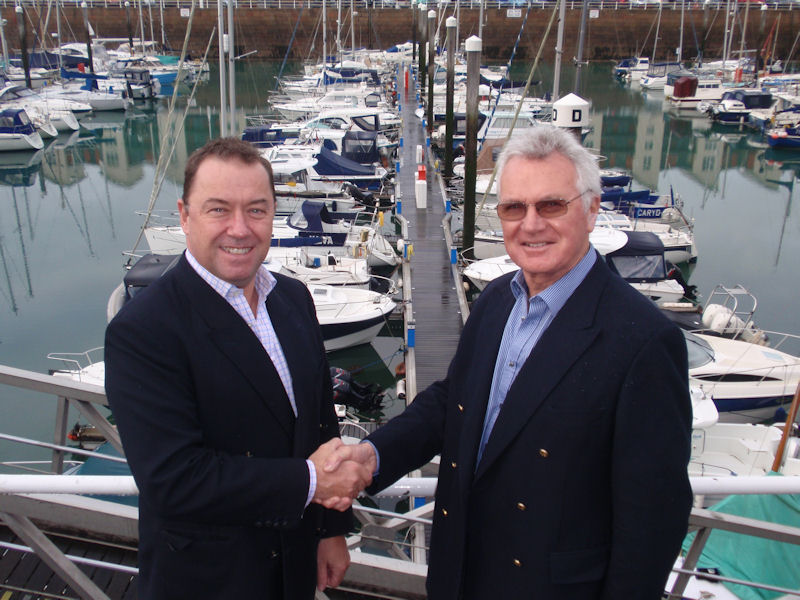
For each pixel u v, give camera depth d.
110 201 22.25
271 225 1.75
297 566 1.87
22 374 2.73
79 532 2.83
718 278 15.71
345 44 51.09
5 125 28.12
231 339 1.70
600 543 1.70
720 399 9.20
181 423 1.62
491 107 25.27
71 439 9.08
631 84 45.91
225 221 1.67
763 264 16.52
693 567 2.24
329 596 2.66
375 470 1.95
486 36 51.81
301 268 13.17
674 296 12.98
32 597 2.68
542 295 1.71
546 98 33.00
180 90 43.41
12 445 9.09
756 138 31.56
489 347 1.86
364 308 12.02
